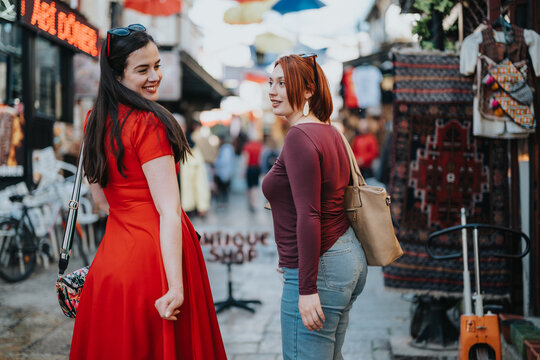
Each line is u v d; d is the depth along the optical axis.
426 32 4.76
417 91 4.17
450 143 4.16
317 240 2.18
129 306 2.11
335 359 2.48
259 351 4.38
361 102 11.11
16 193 7.31
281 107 2.41
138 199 2.19
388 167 7.75
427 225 4.16
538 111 4.27
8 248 6.59
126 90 2.18
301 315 2.20
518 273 4.28
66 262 2.33
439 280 4.14
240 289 6.45
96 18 7.75
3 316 5.25
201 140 15.06
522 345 3.58
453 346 4.15
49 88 8.24
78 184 2.36
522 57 3.95
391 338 4.38
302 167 2.19
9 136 6.25
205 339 2.25
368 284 6.79
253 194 15.16
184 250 2.22
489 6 3.99
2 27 6.27
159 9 10.55
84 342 2.20
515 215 4.18
